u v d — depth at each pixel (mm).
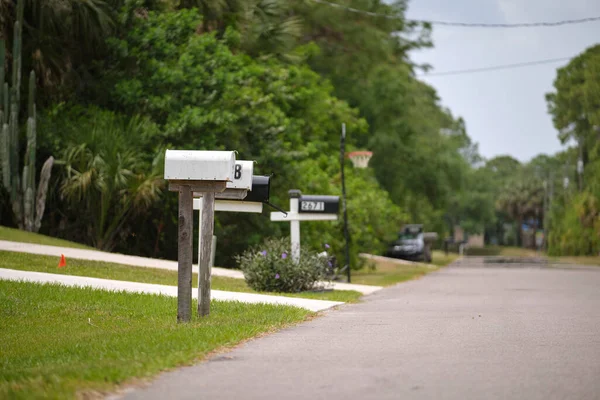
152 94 40250
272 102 47312
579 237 100500
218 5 46219
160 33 40594
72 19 39281
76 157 37406
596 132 115625
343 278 40188
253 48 50406
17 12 36344
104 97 40781
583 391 9836
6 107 36281
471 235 195250
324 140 57281
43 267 25891
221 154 16312
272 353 13086
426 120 82750
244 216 41375
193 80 39906
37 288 20875
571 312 20969
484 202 158875
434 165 75938
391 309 22234
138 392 9875
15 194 36469
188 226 16906
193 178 16344
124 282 24141
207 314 17812
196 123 37750
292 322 17969
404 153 73812
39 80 39312
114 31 41656
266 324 16969
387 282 38938
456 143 89438
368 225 51969
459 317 19547
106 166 36844
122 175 36594
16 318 17656
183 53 41125
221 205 23000
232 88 41500
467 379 10672
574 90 117562
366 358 12555
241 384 10375
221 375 11023
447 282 39375
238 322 16922
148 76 40562
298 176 42531
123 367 11062
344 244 47250
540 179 167375
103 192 36812
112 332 15875
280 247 28922
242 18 48438
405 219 60094
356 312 21141
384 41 72812
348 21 71125
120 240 40594
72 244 34469
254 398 9516
